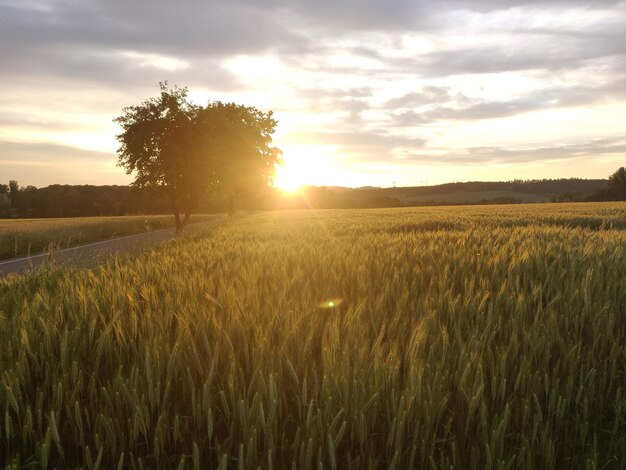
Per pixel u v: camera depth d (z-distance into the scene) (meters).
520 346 4.02
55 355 3.79
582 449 3.12
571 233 11.87
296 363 3.42
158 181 36.22
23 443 2.85
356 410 2.84
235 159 37.56
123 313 4.39
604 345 4.10
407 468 2.87
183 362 3.42
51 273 7.40
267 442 2.77
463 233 12.58
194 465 2.58
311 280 5.85
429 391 2.92
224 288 5.03
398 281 5.63
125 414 3.07
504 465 2.68
